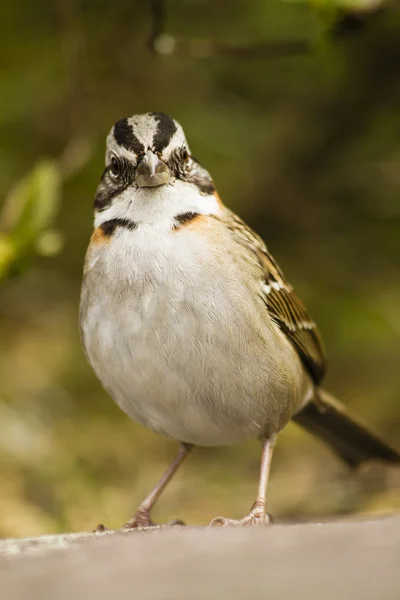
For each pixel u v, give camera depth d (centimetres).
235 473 1209
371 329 1376
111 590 405
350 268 1477
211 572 420
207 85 1456
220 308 700
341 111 1472
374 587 389
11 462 1155
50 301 1509
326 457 1233
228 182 1477
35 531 1041
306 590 389
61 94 1416
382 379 1380
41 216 888
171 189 729
